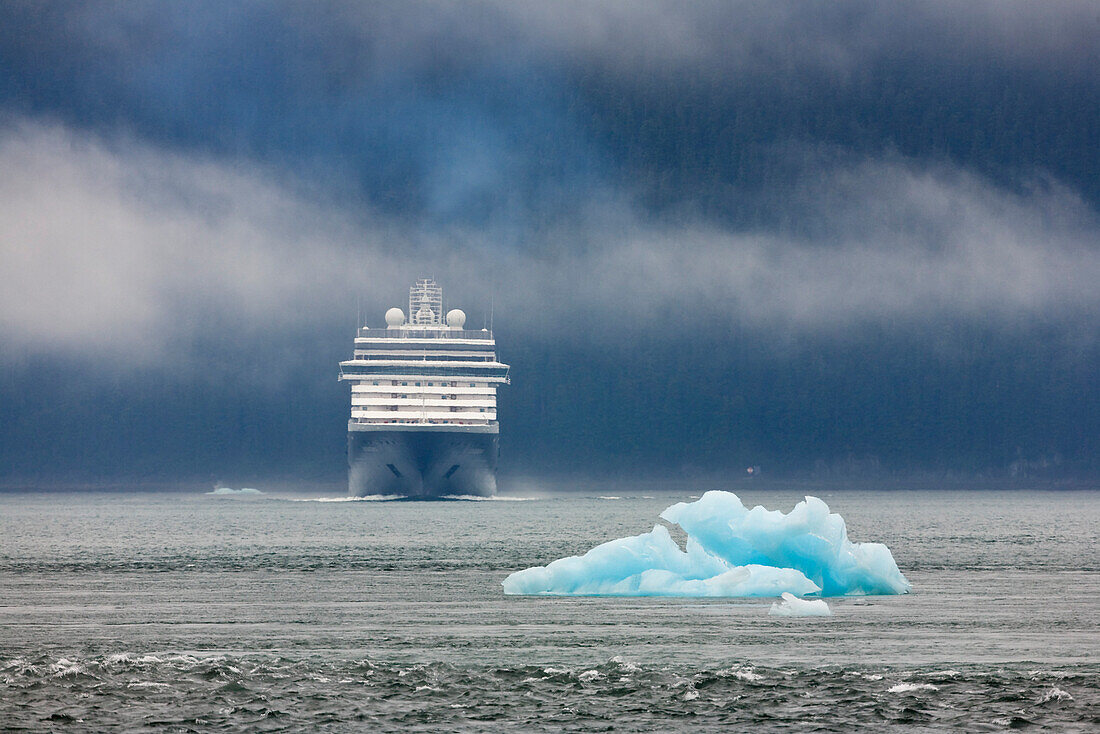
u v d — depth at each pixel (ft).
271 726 483.51
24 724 483.92
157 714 499.10
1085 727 477.77
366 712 504.02
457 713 502.79
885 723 484.74
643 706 513.04
